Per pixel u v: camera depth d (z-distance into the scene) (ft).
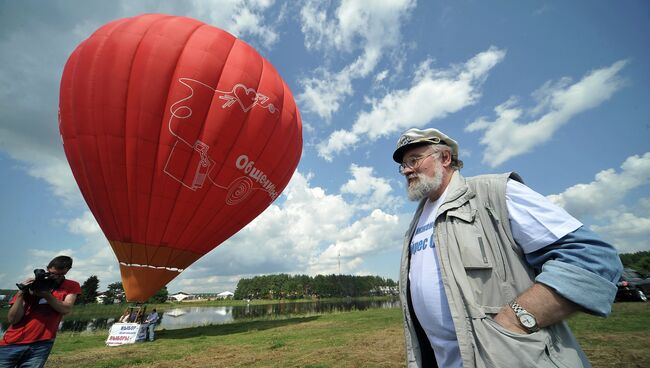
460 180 6.36
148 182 40.70
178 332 57.06
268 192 49.14
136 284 45.01
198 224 44.47
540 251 4.91
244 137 42.88
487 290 5.09
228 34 46.26
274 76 47.88
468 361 4.75
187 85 39.78
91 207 43.42
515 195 5.24
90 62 39.50
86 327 86.12
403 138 7.42
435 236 5.97
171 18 44.11
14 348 14.70
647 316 33.19
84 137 39.70
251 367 24.98
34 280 15.21
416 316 6.92
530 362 4.22
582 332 26.96
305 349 30.63
